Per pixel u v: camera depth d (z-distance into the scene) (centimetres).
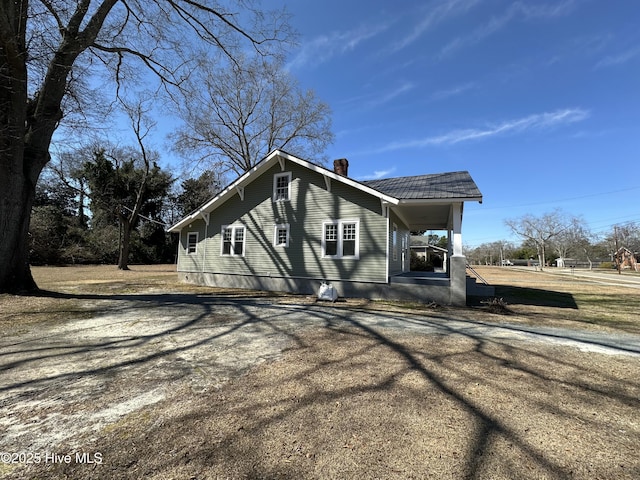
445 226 1825
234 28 1153
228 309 840
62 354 462
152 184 3388
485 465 224
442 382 376
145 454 230
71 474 208
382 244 1116
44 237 2941
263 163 1329
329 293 1048
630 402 333
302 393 340
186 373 395
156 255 3806
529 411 308
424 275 1388
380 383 370
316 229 1241
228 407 307
